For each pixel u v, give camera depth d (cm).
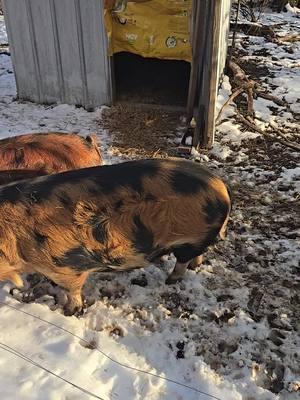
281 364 146
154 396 134
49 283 171
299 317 161
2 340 147
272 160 248
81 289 162
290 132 276
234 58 380
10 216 136
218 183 145
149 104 301
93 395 132
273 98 312
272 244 190
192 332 155
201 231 145
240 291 169
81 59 288
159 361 144
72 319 157
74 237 136
